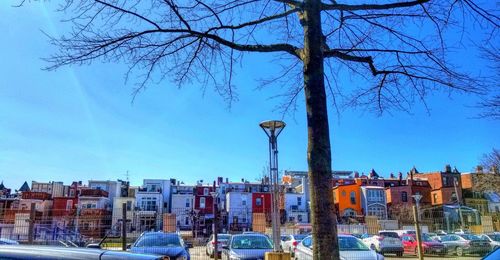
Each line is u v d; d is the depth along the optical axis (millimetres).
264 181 81250
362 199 82250
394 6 5965
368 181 88438
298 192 87375
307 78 5434
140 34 5898
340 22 7160
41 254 3449
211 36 5953
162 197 84000
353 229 39094
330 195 5031
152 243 14773
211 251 22406
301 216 81375
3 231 17516
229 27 6086
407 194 83500
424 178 87375
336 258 4871
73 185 84812
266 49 5953
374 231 34625
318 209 4969
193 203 85312
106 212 76375
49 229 18734
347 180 88812
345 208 81250
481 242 29672
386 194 86000
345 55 6527
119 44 5883
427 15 6574
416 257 29031
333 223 4961
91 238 19438
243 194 80000
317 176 5051
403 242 32188
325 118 5266
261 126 13617
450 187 82062
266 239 16125
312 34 5547
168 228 22219
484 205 81438
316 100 5297
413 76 7012
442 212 75188
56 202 78812
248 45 5965
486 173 45844
